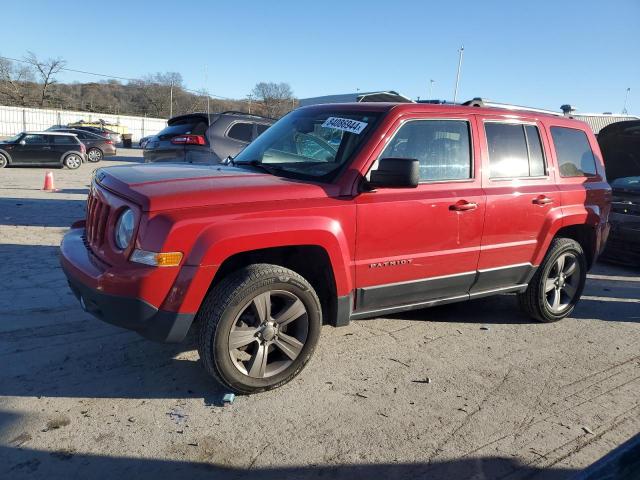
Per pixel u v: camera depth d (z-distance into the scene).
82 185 15.62
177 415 3.35
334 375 3.99
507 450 3.16
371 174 3.79
